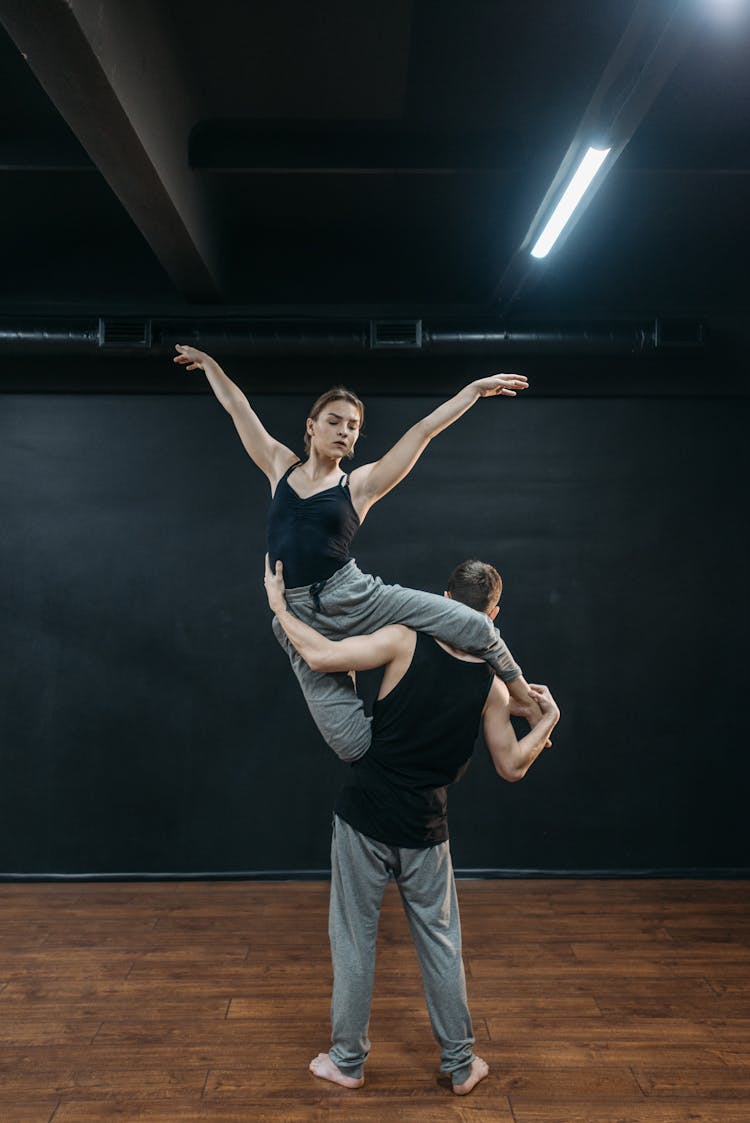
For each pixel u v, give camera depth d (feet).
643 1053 10.20
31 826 16.46
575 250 15.80
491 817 16.60
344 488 9.23
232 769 16.57
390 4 10.06
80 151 12.30
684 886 16.05
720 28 10.08
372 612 9.20
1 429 16.65
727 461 16.85
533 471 16.85
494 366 16.58
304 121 12.42
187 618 16.65
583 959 12.80
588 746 16.66
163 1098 9.32
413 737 9.25
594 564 16.80
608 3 9.98
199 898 15.47
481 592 9.84
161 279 16.37
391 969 12.50
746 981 12.07
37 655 16.55
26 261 16.34
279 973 12.34
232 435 16.78
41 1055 10.16
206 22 10.41
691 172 12.40
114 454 16.71
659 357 16.52
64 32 7.70
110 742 16.55
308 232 16.10
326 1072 9.67
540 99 11.88
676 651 16.72
